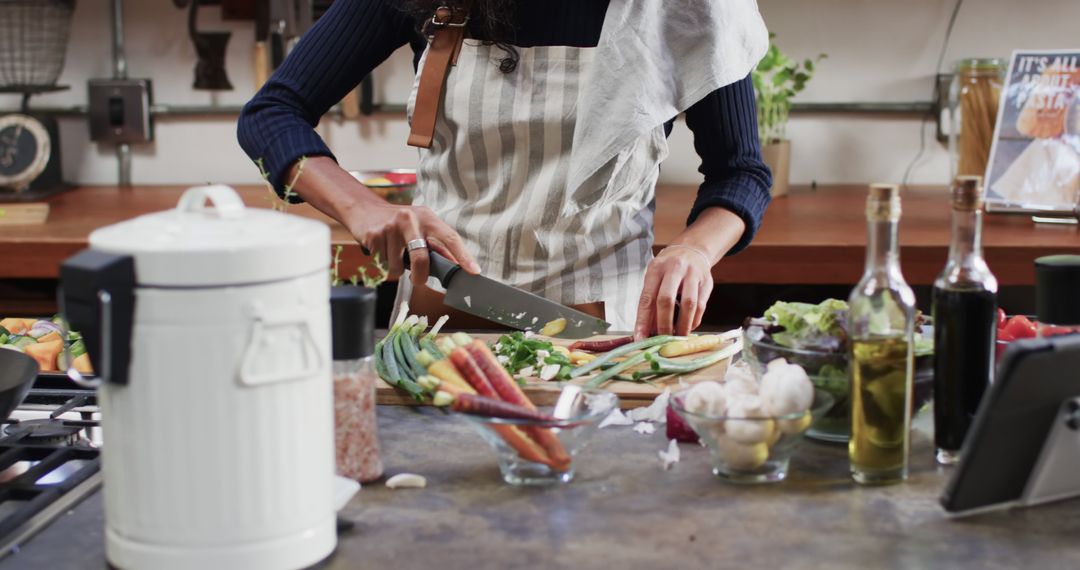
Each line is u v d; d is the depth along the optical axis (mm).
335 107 3068
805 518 981
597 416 1065
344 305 1030
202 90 3100
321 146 1634
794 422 1039
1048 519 979
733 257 2232
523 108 1653
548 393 1306
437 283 1761
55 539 953
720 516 988
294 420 871
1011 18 2963
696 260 1522
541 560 907
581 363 1418
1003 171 2529
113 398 851
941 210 2590
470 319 1766
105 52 3084
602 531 960
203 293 818
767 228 2391
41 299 2525
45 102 3107
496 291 1495
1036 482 991
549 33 1638
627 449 1163
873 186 1008
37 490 1036
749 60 1650
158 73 3096
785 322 1190
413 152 3094
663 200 2783
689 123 1709
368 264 2285
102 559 918
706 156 1705
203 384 833
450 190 1762
